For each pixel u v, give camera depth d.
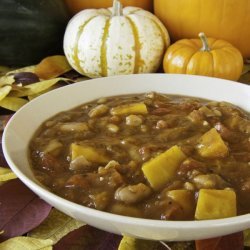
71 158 0.33
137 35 0.50
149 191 0.30
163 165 0.31
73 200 0.30
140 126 0.37
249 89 0.41
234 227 0.26
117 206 0.29
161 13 0.56
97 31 0.50
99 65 0.51
